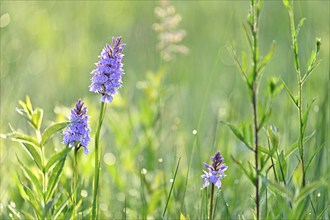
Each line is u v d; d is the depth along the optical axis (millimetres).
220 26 15383
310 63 5312
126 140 8617
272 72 11984
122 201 7691
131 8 15742
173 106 10812
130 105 10164
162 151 9133
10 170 7531
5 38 12117
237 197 7562
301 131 5312
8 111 9219
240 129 5496
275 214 5422
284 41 13336
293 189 6402
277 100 10469
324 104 8016
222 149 8391
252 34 5129
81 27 14805
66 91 11406
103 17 15203
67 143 5180
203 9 16203
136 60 13438
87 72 12688
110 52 5059
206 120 10703
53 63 13039
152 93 9180
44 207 5109
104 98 5113
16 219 6539
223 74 12914
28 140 5172
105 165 8477
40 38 14094
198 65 13438
